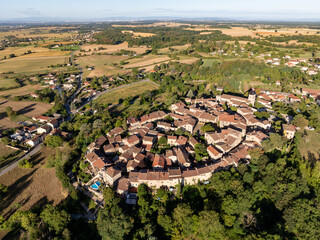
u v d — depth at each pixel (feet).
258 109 617.62
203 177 382.63
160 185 379.76
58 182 426.51
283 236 303.07
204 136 499.92
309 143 465.06
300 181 350.23
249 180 359.25
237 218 322.55
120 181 377.09
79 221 349.20
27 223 336.08
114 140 500.74
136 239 298.76
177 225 321.52
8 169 469.16
